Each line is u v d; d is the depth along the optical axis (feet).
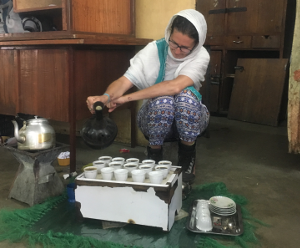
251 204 4.98
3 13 7.43
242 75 12.12
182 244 3.86
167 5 7.20
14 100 6.54
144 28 7.57
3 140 7.70
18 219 4.40
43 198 4.96
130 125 8.21
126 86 5.39
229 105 12.50
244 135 9.75
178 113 5.05
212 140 9.06
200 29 4.73
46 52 5.81
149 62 5.47
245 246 3.78
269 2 11.20
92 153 7.56
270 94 11.38
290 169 6.64
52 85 5.89
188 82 5.01
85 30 5.86
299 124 6.41
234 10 11.96
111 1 6.48
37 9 6.48
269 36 11.44
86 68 6.00
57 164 6.80
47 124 5.05
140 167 4.47
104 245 3.78
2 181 5.83
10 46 6.29
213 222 4.27
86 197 4.24
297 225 4.38
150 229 4.20
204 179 6.00
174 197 4.26
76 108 5.87
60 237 3.98
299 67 6.19
